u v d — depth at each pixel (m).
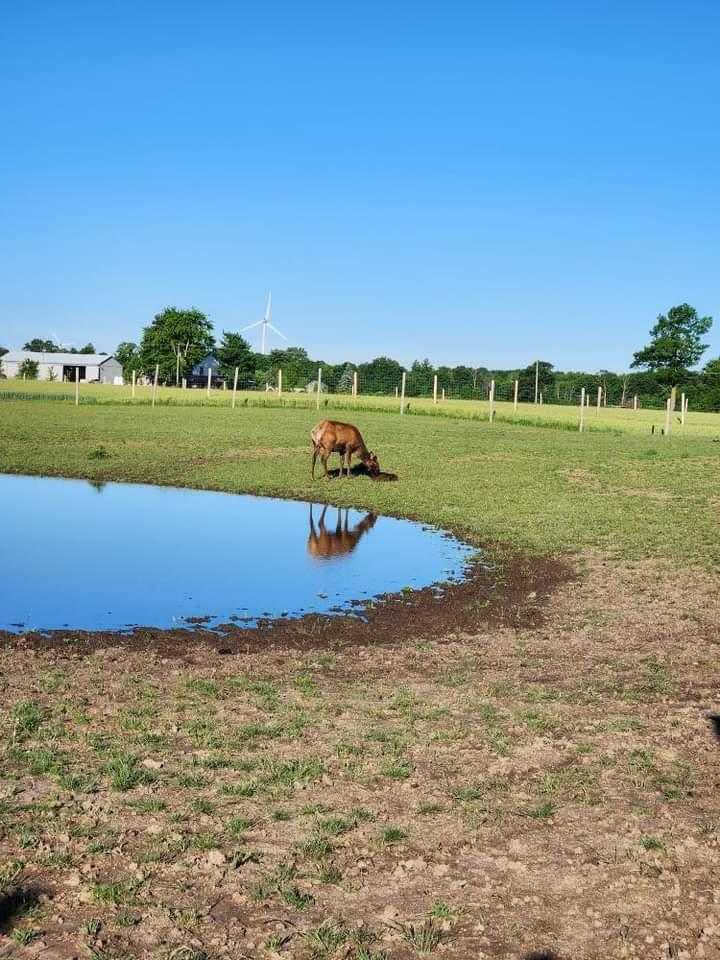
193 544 17.97
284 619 12.75
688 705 9.28
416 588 14.83
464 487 25.91
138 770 7.25
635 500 23.92
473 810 6.74
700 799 7.03
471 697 9.40
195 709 8.81
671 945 5.16
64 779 7.02
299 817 6.56
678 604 13.79
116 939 5.07
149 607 13.19
